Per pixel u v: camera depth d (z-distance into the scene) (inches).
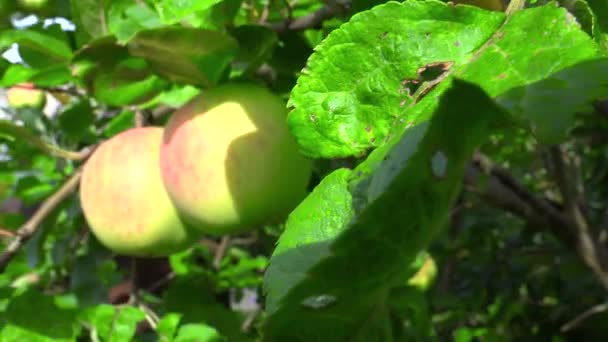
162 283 24.9
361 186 7.4
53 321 18.0
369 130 8.5
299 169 13.9
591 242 27.9
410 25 8.4
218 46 13.9
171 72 14.6
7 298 18.5
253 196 13.8
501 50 7.7
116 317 18.4
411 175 6.6
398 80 8.4
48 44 16.5
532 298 36.2
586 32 7.9
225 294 25.5
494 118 6.6
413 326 21.6
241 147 13.7
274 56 15.3
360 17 8.5
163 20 10.1
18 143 21.2
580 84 6.6
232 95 14.2
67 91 20.4
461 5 8.4
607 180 35.9
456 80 6.8
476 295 34.2
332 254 6.9
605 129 29.9
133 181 15.9
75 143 21.7
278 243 7.7
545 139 6.2
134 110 18.5
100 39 14.7
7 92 24.6
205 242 26.3
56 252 22.6
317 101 8.6
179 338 18.4
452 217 35.4
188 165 14.0
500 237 35.8
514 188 27.0
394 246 6.8
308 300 7.1
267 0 16.0
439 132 6.6
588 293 35.2
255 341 20.6
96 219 16.2
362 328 7.3
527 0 8.2
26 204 21.7
